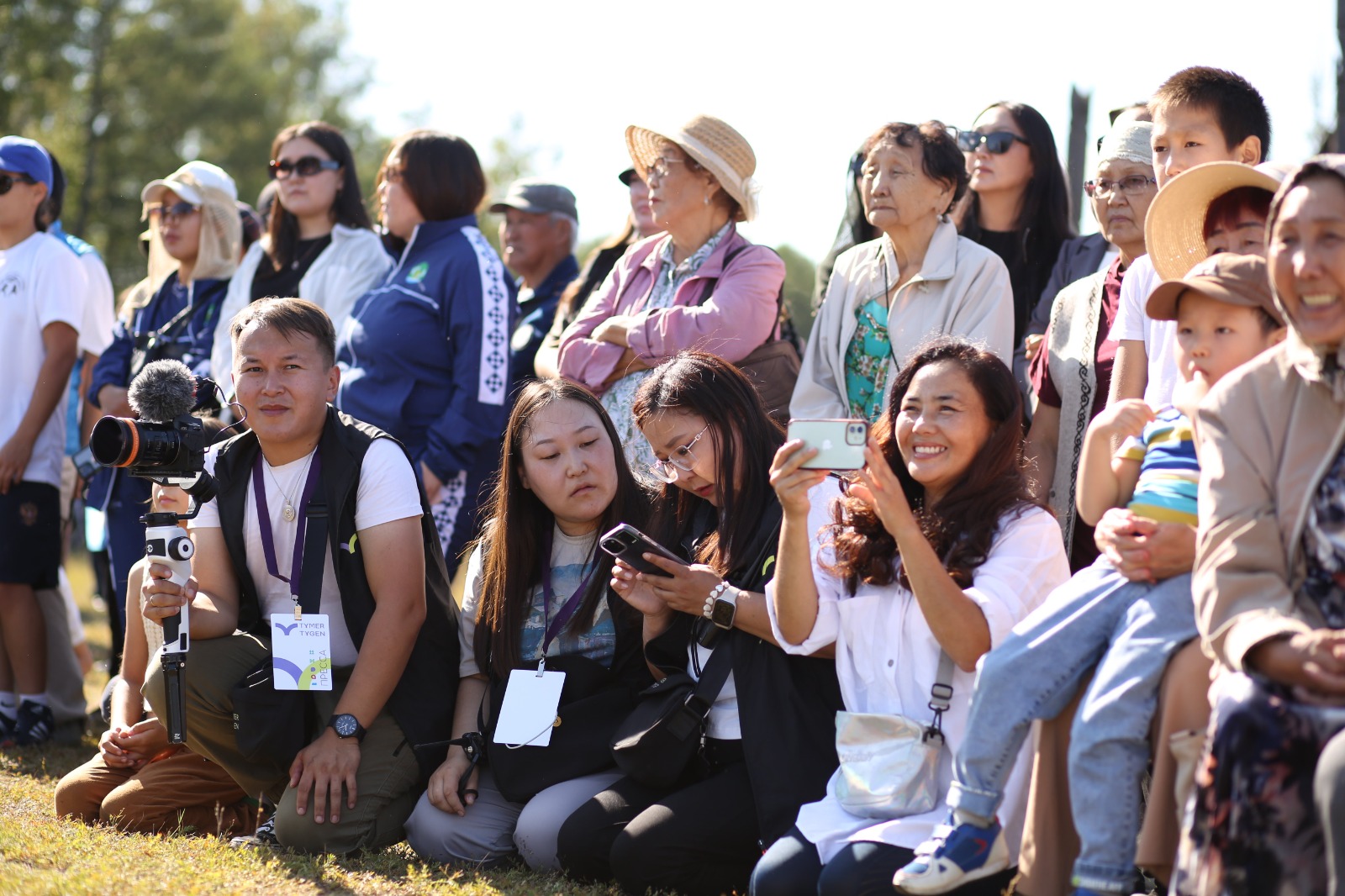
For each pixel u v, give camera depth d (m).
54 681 6.73
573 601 4.61
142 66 28.64
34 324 6.79
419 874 4.26
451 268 6.23
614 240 6.63
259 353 4.66
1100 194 5.00
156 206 7.15
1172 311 3.50
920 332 5.19
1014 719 3.38
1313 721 2.87
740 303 5.44
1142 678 3.22
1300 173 3.00
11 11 26.69
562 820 4.34
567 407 4.61
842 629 3.95
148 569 4.45
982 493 3.89
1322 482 3.00
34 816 4.95
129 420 4.32
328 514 4.66
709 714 4.28
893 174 5.21
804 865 3.71
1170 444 3.45
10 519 6.56
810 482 3.76
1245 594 3.01
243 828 4.97
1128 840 3.23
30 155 6.95
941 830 3.46
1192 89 4.43
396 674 4.60
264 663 4.61
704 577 4.18
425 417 6.19
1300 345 3.04
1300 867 2.86
